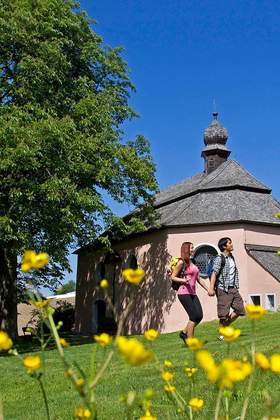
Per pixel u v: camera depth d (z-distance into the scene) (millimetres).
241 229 21531
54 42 18203
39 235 17969
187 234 22188
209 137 28766
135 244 24688
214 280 9305
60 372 7910
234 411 3625
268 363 1374
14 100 18406
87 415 1641
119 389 5441
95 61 21141
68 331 30484
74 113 18938
